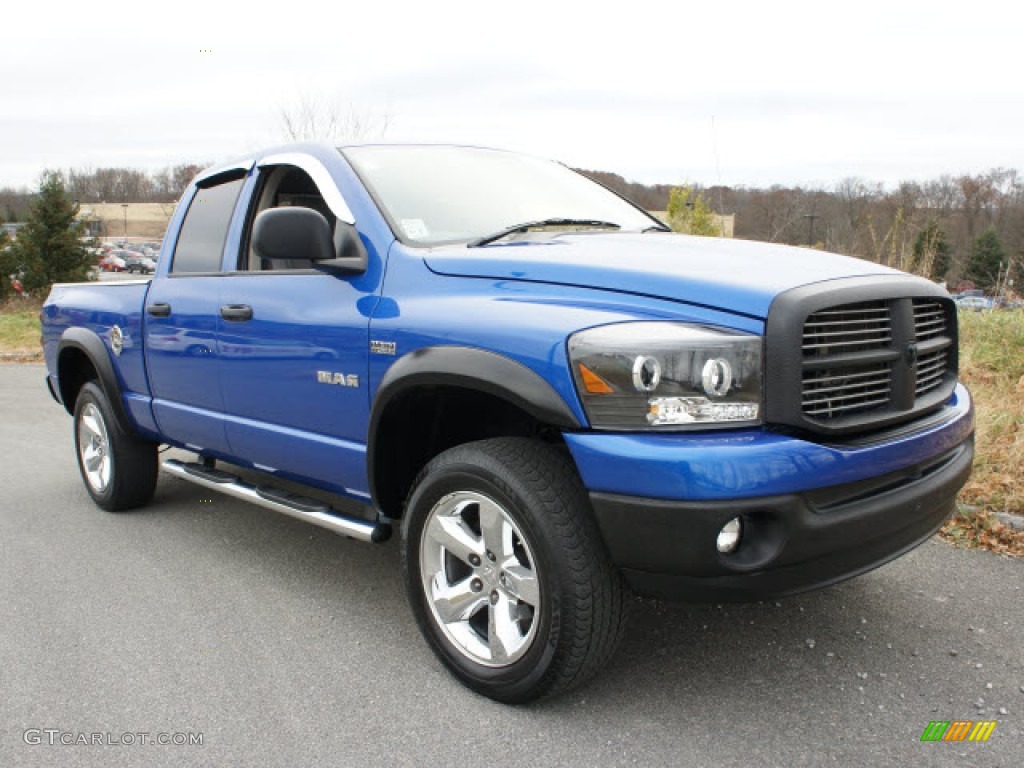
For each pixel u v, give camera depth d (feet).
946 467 9.52
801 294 8.04
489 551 9.07
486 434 10.78
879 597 11.62
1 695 9.60
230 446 13.15
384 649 10.59
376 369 10.09
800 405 7.94
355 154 12.00
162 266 14.69
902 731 8.48
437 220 11.20
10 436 24.94
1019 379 19.26
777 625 10.88
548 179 13.53
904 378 8.89
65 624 11.46
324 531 15.29
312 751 8.39
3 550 14.52
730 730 8.57
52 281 93.20
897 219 25.44
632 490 7.78
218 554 14.15
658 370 7.82
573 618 8.30
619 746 8.34
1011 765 7.90
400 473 10.57
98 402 16.07
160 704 9.34
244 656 10.44
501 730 8.70
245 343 12.16
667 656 10.12
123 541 14.90
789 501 7.72
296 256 10.23
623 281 8.67
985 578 12.14
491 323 8.84
